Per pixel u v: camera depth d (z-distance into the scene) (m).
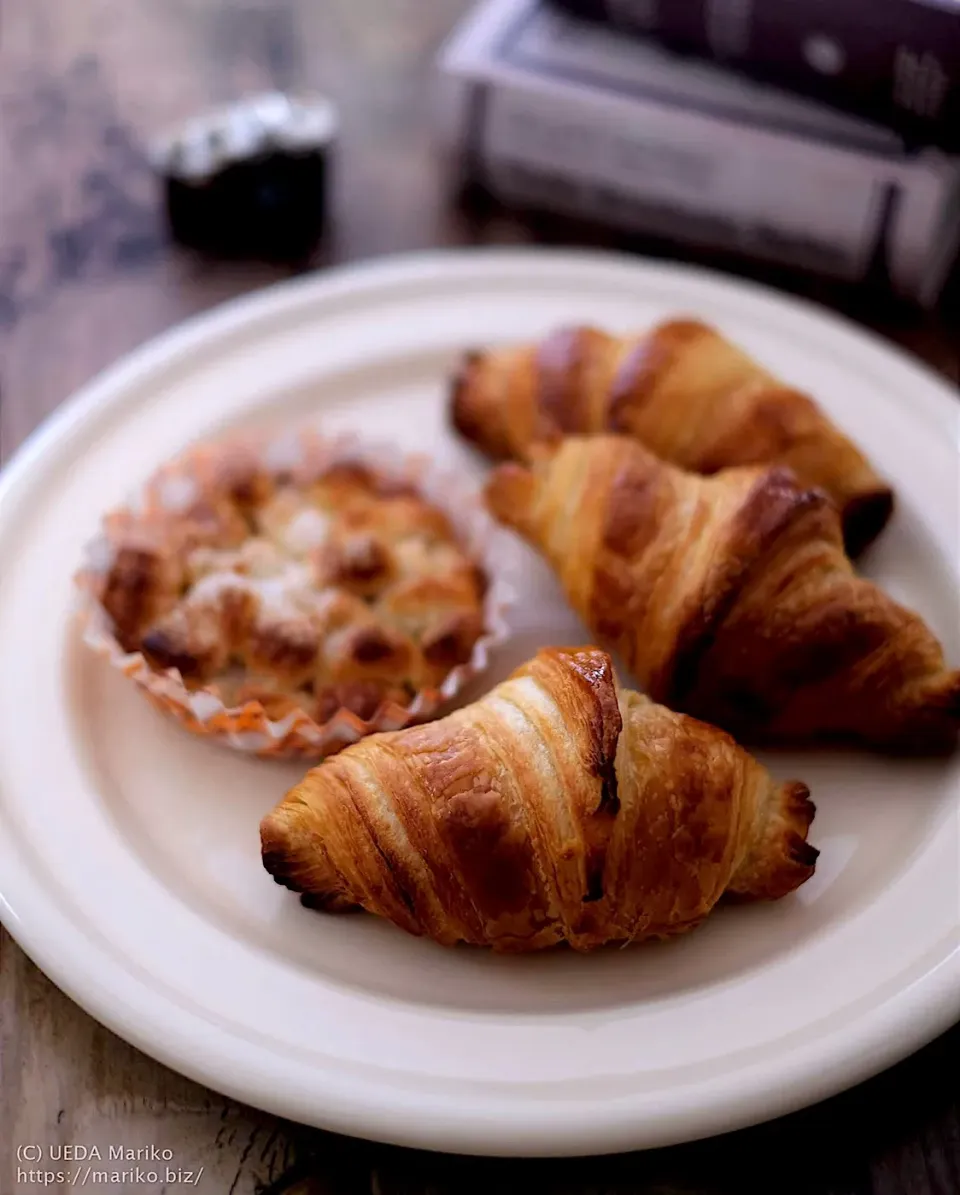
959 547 0.42
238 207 0.51
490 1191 0.34
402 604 0.40
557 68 0.50
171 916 0.36
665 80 0.50
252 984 0.35
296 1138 0.34
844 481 0.42
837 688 0.38
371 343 0.47
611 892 0.34
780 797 0.37
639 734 0.36
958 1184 0.34
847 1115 0.34
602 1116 0.33
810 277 0.51
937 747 0.39
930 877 0.36
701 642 0.38
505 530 0.43
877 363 0.46
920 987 0.34
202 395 0.46
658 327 0.43
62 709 0.39
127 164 0.53
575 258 0.49
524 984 0.35
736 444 0.42
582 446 0.41
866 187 0.48
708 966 0.36
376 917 0.36
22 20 0.57
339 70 0.57
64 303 0.49
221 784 0.39
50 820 0.37
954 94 0.47
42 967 0.34
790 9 0.47
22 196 0.52
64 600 0.41
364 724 0.38
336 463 0.43
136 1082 0.34
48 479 0.43
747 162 0.49
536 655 0.39
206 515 0.41
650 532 0.39
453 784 0.35
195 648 0.39
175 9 0.58
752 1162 0.34
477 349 0.47
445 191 0.53
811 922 0.36
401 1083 0.33
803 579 0.38
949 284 0.51
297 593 0.40
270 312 0.47
